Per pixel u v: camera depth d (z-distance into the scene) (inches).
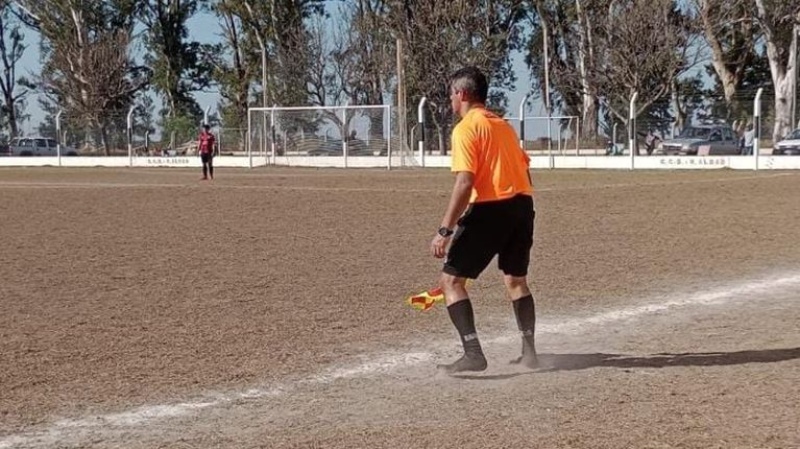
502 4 2337.6
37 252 502.0
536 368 260.2
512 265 259.1
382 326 313.7
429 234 573.0
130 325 316.2
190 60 2598.4
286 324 317.1
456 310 252.8
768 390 232.7
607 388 237.9
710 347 280.8
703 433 200.4
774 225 597.6
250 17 2463.1
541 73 2472.9
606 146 1637.6
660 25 1923.0
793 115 1585.9
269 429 209.8
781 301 351.3
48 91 2568.9
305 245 524.1
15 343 291.4
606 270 425.1
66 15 2469.2
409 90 2182.6
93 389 242.1
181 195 936.9
